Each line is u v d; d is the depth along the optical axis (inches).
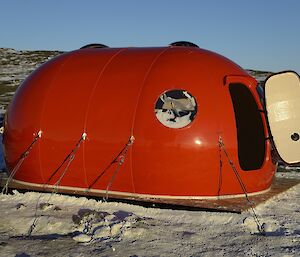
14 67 2138.3
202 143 272.7
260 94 301.3
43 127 304.5
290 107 295.3
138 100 284.7
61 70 319.9
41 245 217.2
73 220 253.1
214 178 278.8
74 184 303.6
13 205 284.0
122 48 330.0
